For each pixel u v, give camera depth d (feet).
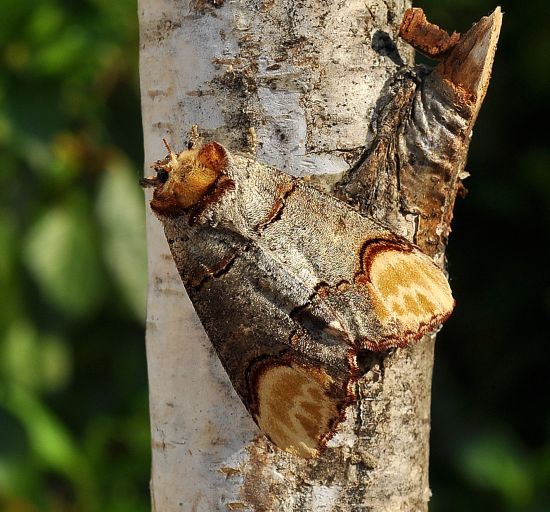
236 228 1.16
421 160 1.17
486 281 1.94
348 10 1.16
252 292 1.16
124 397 1.86
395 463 1.17
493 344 1.93
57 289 1.71
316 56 1.16
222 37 1.16
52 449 1.63
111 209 1.73
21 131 1.61
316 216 1.16
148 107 1.19
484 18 1.17
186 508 1.18
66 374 1.78
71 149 1.72
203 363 1.18
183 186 1.16
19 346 1.73
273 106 1.16
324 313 1.15
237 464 1.17
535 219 1.91
